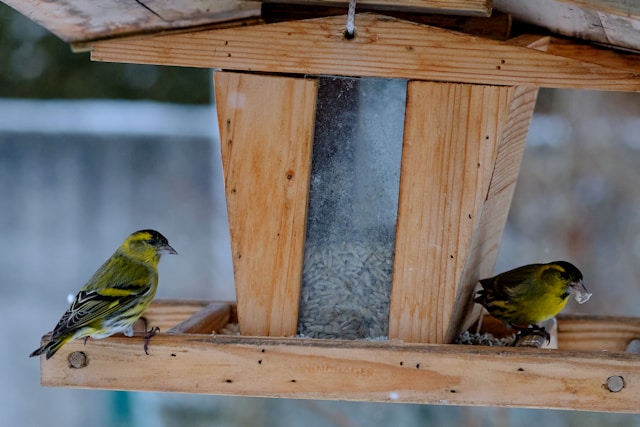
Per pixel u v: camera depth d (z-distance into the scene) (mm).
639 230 18188
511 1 8812
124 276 9797
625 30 8281
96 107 23047
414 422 15977
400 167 8773
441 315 8672
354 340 8523
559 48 9648
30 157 21969
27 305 21125
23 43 25891
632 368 8008
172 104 25531
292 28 8414
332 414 14758
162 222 22078
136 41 8422
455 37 8305
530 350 8188
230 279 21266
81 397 19109
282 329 8844
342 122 8859
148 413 17172
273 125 8633
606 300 17922
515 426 15914
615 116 18844
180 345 8281
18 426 19219
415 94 8469
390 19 8344
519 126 9258
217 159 22234
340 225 8953
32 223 21641
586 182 18703
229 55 8453
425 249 8641
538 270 10273
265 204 8734
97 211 21906
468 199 8516
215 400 17312
